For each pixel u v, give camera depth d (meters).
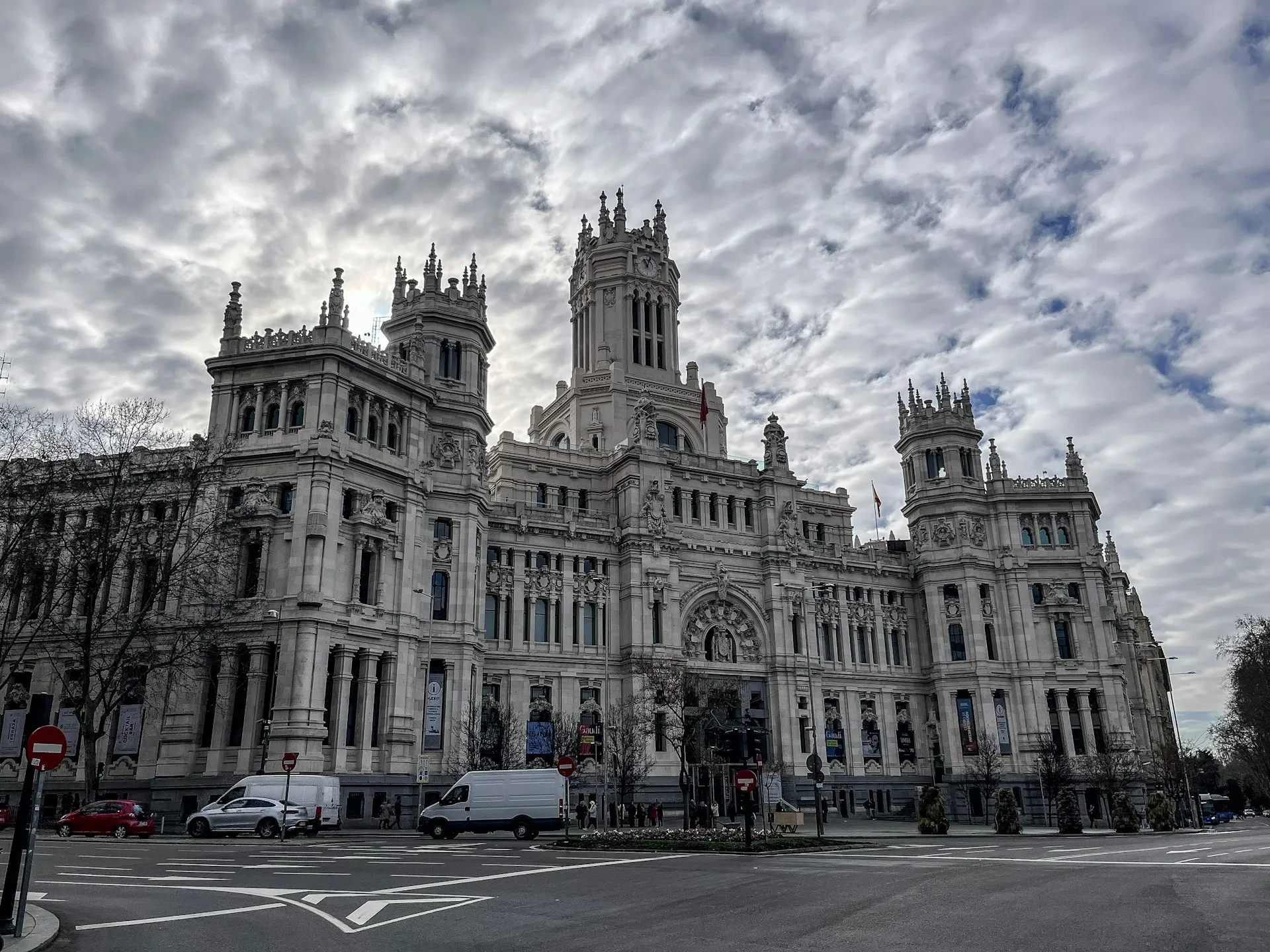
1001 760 102.56
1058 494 111.88
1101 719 105.31
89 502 67.81
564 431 115.25
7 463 65.06
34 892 28.19
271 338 75.94
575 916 23.88
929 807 70.62
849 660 105.75
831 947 19.27
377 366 77.50
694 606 97.12
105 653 67.31
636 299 118.75
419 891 28.98
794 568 102.44
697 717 83.25
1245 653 107.38
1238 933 20.03
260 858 40.25
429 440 83.62
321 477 70.88
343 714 69.19
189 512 69.00
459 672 78.44
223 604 67.38
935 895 27.23
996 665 106.12
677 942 19.98
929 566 110.62
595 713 89.38
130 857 40.09
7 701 73.19
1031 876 32.66
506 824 57.06
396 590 76.06
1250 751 121.25
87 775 60.56
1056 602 108.50
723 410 120.94
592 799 78.25
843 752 101.88
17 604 72.44
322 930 21.84
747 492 104.50
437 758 75.81
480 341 90.00
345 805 67.94
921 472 114.50
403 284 90.62
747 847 44.88
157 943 20.23
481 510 85.56
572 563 92.69
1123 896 26.48
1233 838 62.00
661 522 96.31
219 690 67.44
